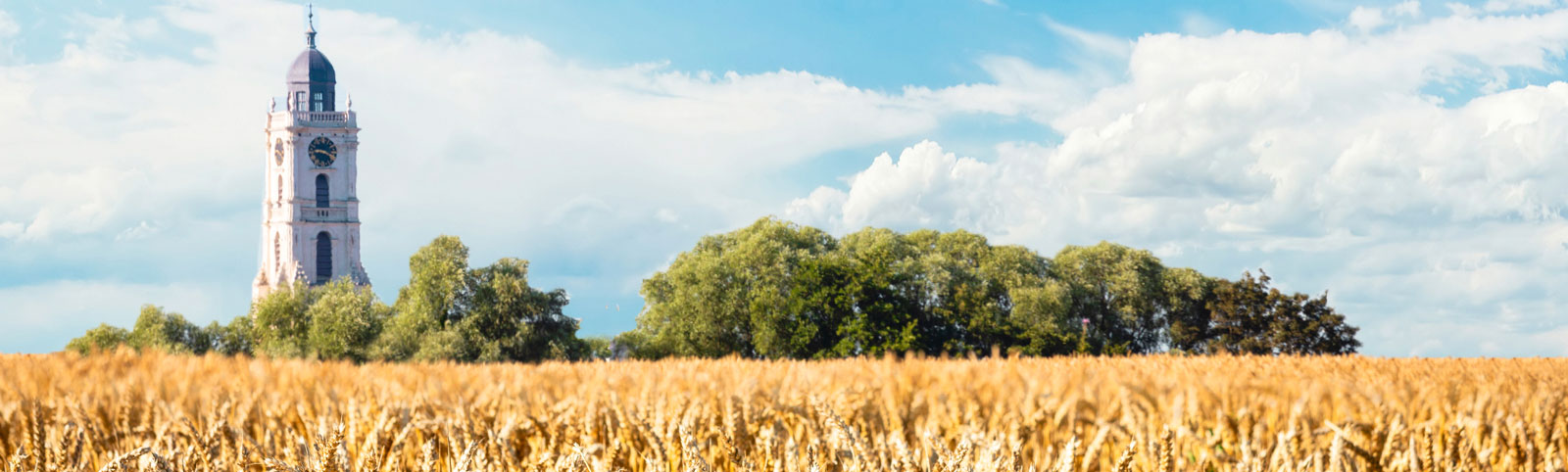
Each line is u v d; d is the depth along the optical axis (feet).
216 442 14.30
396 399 21.22
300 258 574.97
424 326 231.50
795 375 33.58
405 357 222.48
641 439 16.74
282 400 23.39
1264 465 13.97
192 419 20.21
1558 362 68.03
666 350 239.50
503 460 14.35
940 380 28.96
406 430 14.08
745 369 43.45
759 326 220.64
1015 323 232.12
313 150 580.71
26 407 19.75
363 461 12.75
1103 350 238.48
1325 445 16.12
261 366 40.14
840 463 14.15
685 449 12.23
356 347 235.81
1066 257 273.75
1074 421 19.48
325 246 585.63
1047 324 235.20
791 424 19.62
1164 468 12.67
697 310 238.27
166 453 14.10
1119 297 268.62
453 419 17.20
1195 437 15.08
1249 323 254.27
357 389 28.19
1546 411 19.69
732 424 17.40
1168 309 276.00
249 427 20.58
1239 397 23.81
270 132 591.37
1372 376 45.50
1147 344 276.00
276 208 586.86
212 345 269.23
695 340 239.09
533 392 25.73
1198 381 26.89
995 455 10.56
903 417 20.81
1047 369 47.03
